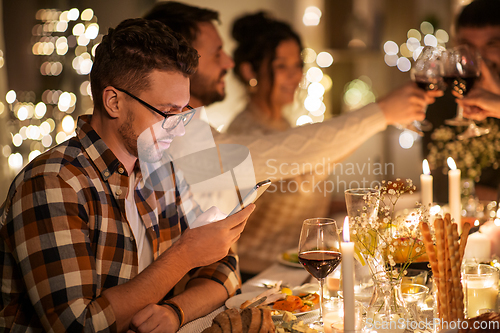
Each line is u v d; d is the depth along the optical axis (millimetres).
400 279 1026
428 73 1790
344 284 879
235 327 921
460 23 2428
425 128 1941
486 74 2201
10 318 1146
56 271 1044
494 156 2104
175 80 1162
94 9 4270
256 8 4039
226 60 1950
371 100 4969
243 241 2334
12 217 1092
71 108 4246
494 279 1133
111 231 1188
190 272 1412
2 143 3293
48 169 1126
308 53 4426
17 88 4465
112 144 1220
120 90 1158
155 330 1063
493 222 1504
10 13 4379
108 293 1064
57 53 4211
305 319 1154
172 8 1857
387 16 4961
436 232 909
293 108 3525
